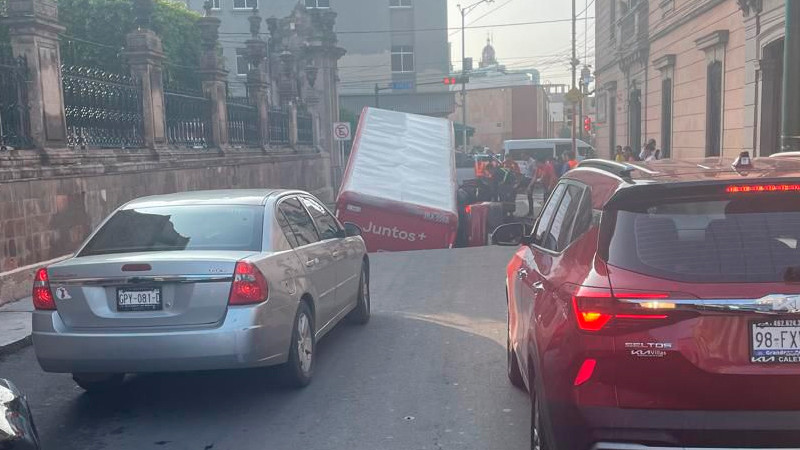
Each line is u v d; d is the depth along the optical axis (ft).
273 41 112.57
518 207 100.53
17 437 12.19
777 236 11.17
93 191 41.06
